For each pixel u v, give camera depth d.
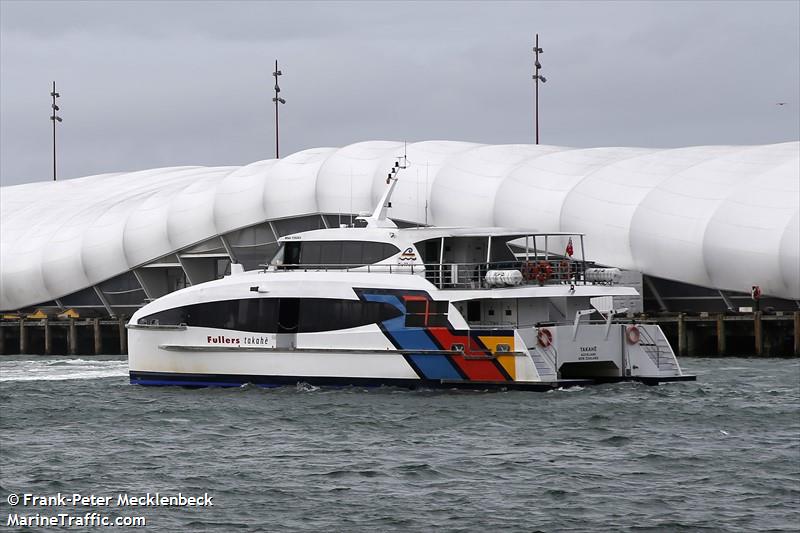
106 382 131.12
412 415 96.31
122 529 66.00
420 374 105.25
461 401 101.75
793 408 100.88
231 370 112.06
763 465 78.75
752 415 97.25
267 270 113.44
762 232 180.38
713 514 67.50
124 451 86.06
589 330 106.50
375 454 82.69
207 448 86.31
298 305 109.19
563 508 68.69
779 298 183.50
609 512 67.94
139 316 117.06
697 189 192.50
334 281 108.00
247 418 97.62
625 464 79.19
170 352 115.06
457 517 67.12
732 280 183.50
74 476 78.06
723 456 81.50
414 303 105.25
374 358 106.44
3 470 80.25
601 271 113.31
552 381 103.06
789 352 177.62
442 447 84.62
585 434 89.06
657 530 64.75
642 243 192.00
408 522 66.31
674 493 71.75
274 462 80.88
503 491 72.31
